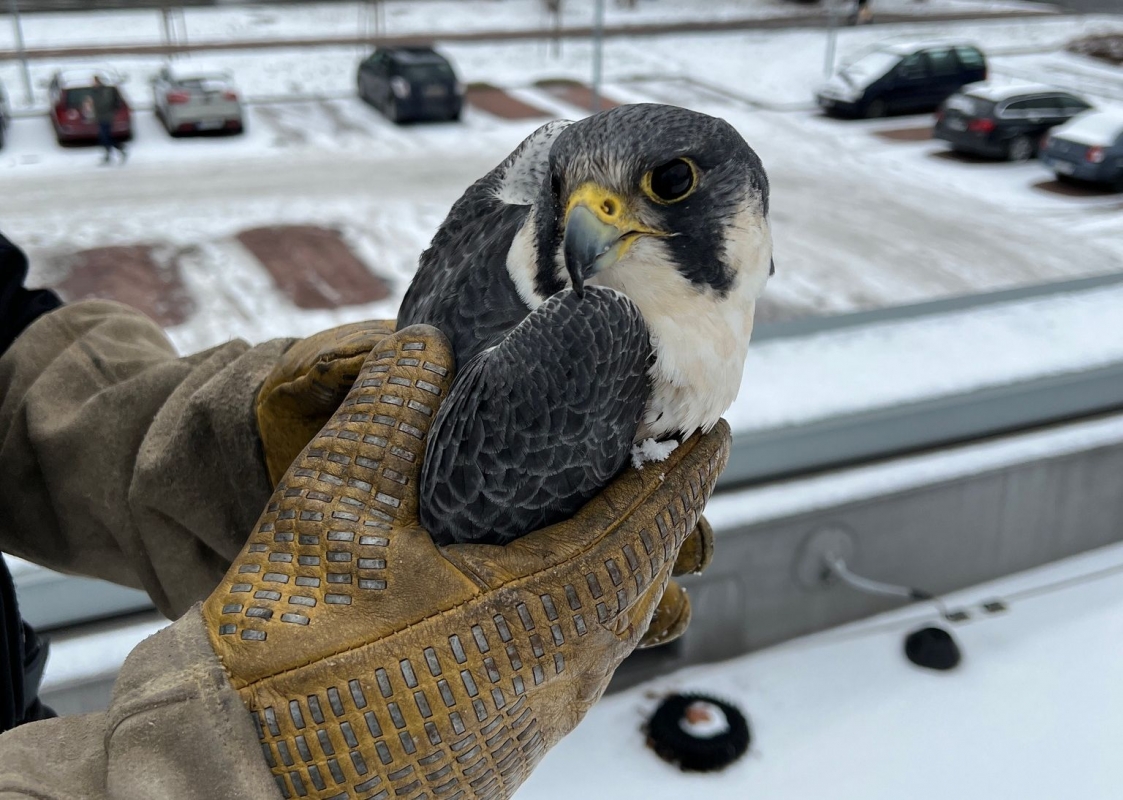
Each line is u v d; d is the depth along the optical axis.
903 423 4.02
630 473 1.41
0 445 1.98
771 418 3.84
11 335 2.10
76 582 3.11
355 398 1.40
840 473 3.93
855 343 4.28
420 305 1.55
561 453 1.28
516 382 1.24
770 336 4.36
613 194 1.34
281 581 1.30
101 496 1.86
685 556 1.83
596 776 3.35
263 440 1.72
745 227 1.43
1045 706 3.59
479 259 1.47
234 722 1.21
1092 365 4.25
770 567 3.78
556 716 1.37
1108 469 4.29
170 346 2.23
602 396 1.27
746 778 3.34
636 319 1.31
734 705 3.59
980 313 4.56
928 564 4.10
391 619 1.26
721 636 3.79
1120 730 3.52
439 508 1.31
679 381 1.40
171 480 1.76
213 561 1.86
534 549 1.31
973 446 4.14
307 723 1.22
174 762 1.19
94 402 1.88
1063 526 4.32
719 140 1.38
